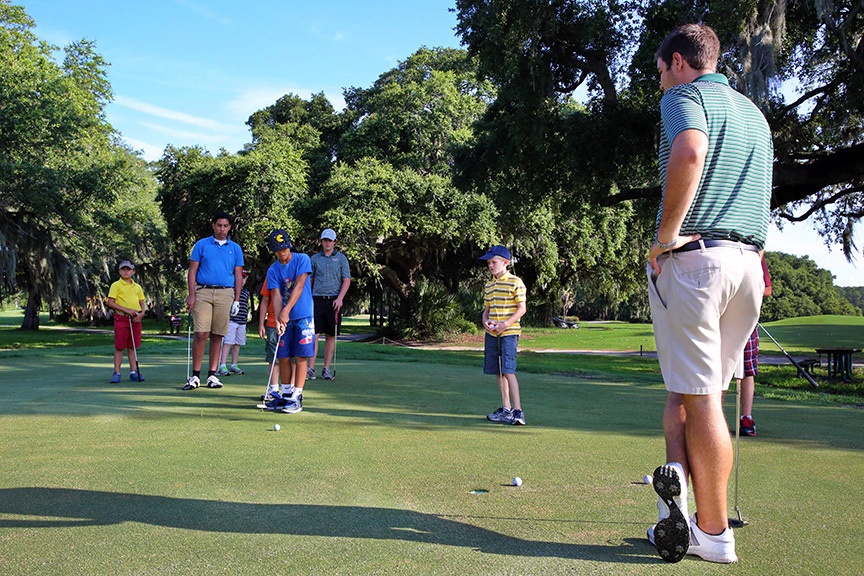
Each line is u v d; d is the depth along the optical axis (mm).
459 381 8266
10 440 4227
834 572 2260
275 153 30344
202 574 2164
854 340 26875
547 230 31719
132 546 2406
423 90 32531
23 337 33844
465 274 36500
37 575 2137
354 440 4414
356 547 2432
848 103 13727
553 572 2229
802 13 13977
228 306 7055
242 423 4961
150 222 35625
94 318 50000
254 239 28594
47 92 25234
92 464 3604
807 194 15969
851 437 4871
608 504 3021
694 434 2445
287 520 2729
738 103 2570
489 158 18359
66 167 26016
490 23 15305
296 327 5672
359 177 28922
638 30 15312
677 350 2488
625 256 37719
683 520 2262
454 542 2506
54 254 27750
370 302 45562
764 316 71812
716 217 2449
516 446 4312
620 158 16625
